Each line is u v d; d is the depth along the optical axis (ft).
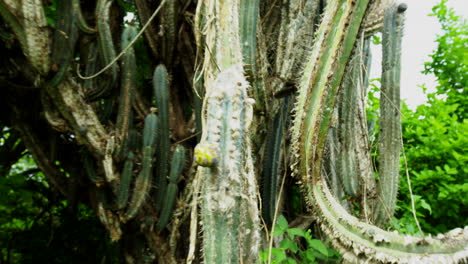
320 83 4.21
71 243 12.75
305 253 7.73
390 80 6.37
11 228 13.05
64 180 10.05
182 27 9.31
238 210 3.84
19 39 6.40
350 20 4.09
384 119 6.56
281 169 9.24
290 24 7.48
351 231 3.88
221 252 3.75
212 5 4.75
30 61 6.59
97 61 8.81
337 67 4.23
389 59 6.35
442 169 11.69
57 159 9.80
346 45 4.17
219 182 3.77
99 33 7.39
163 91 8.02
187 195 8.48
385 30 6.40
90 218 13.02
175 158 7.95
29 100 9.10
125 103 7.84
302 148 4.45
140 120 9.68
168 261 8.91
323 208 4.39
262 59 6.63
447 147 11.48
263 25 8.50
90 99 7.98
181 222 8.54
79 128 7.72
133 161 8.44
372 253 3.51
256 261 4.66
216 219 3.78
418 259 3.09
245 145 4.15
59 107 7.48
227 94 3.93
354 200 7.68
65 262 12.37
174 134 9.67
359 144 7.22
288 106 8.52
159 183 8.41
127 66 7.69
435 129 11.95
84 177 9.61
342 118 6.98
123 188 7.95
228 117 3.87
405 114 13.69
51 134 9.37
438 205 11.12
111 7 9.64
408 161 12.22
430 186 11.38
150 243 8.91
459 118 15.28
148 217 8.63
